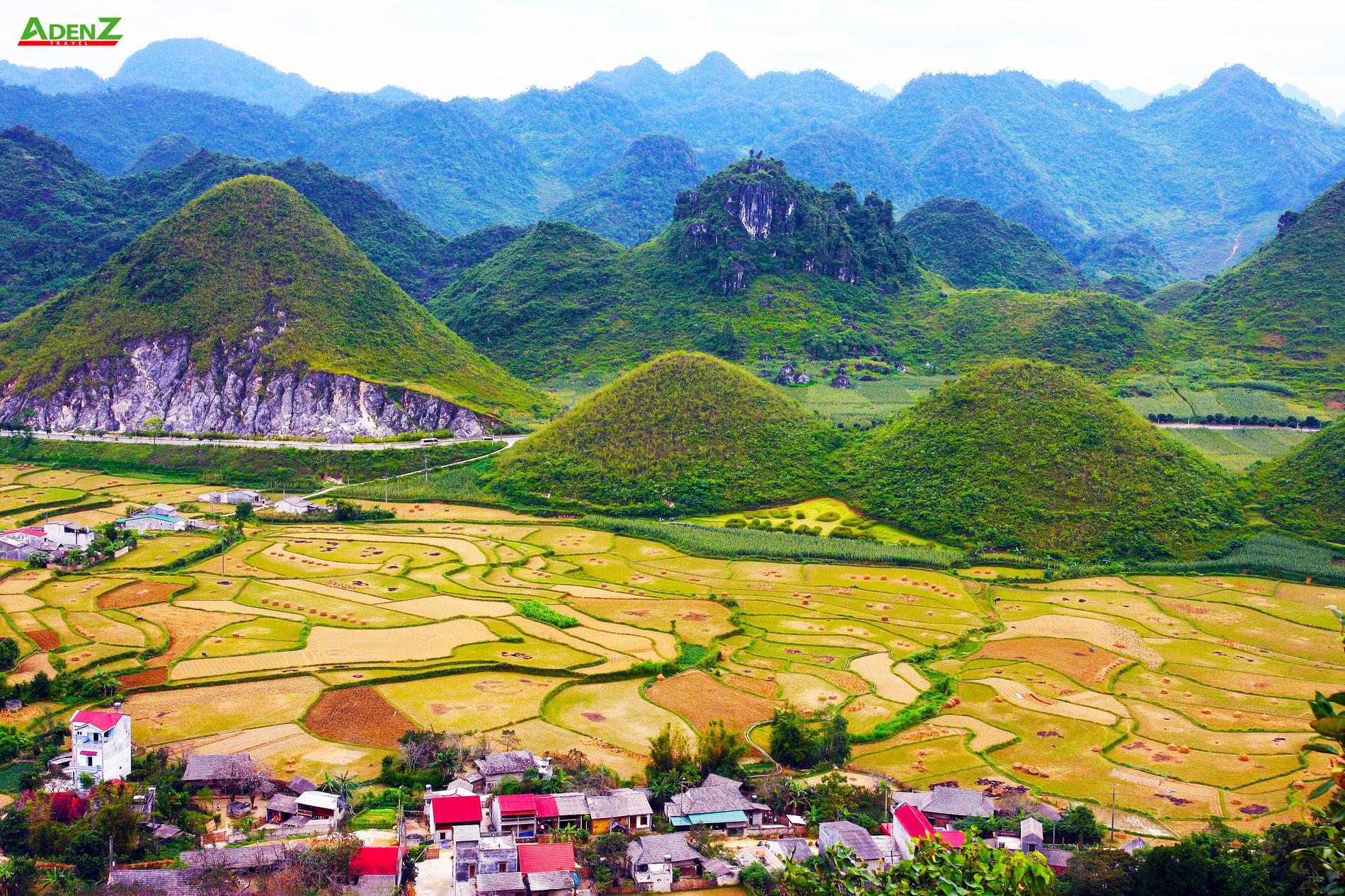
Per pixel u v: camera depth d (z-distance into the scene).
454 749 129.88
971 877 45.53
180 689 152.00
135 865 102.62
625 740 140.88
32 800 109.50
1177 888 97.31
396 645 174.38
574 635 184.38
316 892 97.75
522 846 105.81
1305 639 193.00
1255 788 132.00
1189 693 166.12
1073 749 144.12
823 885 50.91
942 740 145.88
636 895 102.50
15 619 179.12
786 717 139.88
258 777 121.81
